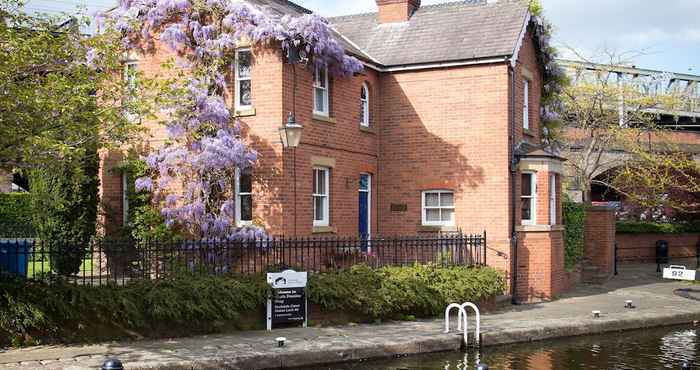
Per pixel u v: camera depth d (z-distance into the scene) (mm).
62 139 13438
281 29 18281
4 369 11133
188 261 16078
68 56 13703
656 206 34500
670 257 35531
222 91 19062
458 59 21062
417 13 23922
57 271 14805
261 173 18641
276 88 18531
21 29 13484
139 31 19391
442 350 14445
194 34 18812
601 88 30828
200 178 18156
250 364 12289
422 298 16875
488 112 20875
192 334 14312
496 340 15148
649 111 33250
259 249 16641
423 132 21797
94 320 13430
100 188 20250
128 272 15539
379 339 14141
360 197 21922
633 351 14812
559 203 22047
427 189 21719
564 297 21547
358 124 21406
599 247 25766
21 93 12320
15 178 31328
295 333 14688
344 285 16141
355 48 22516
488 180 20797
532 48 23328
